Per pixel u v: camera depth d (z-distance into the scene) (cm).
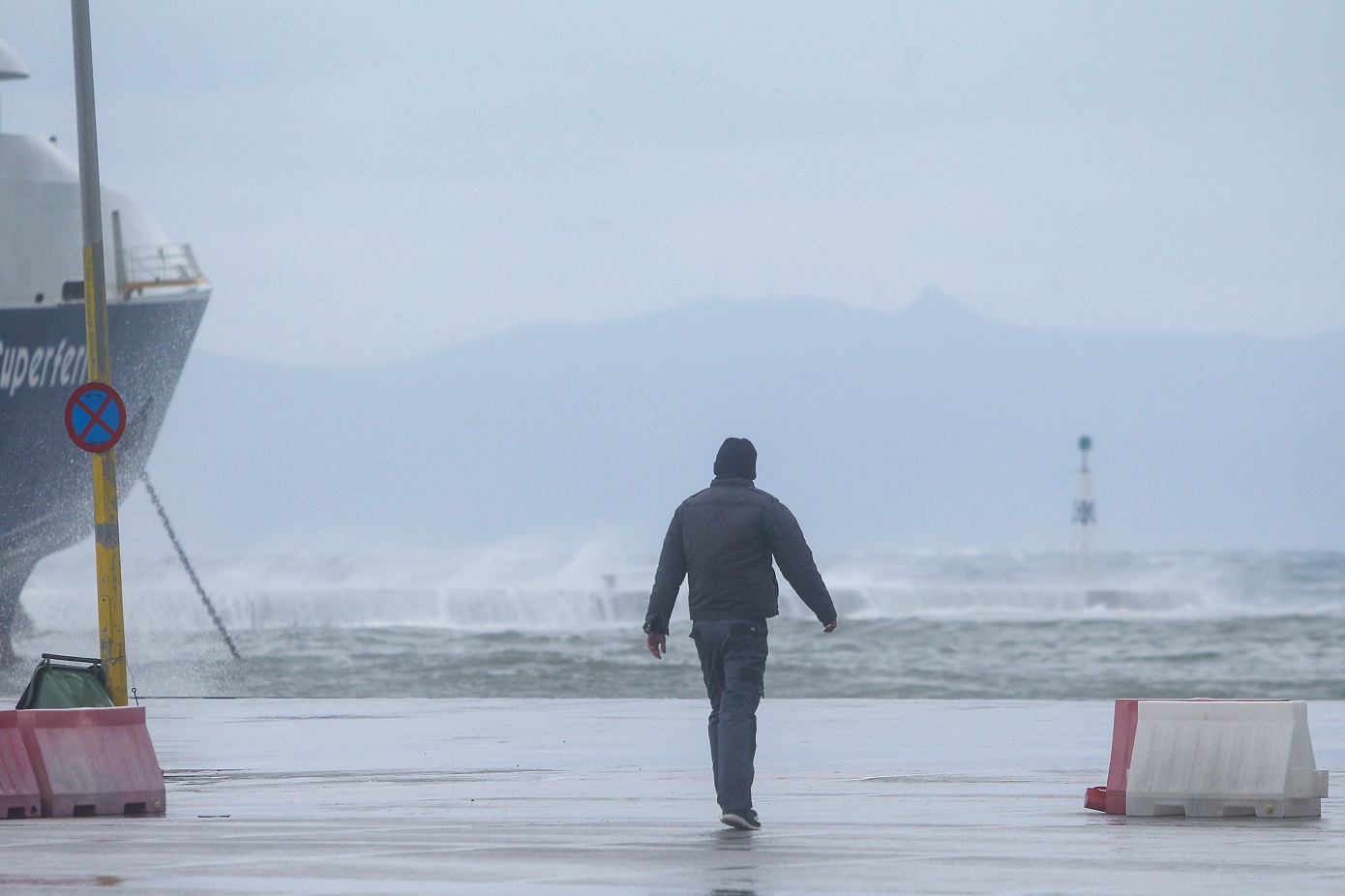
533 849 3106
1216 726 3631
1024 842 3161
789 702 8444
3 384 15588
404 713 7831
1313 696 12281
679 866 2841
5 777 3788
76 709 3875
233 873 2777
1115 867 2783
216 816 3797
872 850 3059
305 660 15038
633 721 7194
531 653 15100
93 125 5503
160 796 3894
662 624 3538
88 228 5472
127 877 2728
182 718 7581
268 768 5100
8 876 2748
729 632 3422
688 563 3497
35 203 15750
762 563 3459
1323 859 2872
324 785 4547
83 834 3409
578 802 4031
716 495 3506
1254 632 18425
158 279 16650
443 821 3634
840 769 4900
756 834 3331
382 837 3316
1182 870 2742
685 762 5228
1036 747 5703
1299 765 3575
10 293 15500
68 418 5388
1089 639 17962
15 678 15275
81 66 5478
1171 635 18212
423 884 2628
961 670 14550
